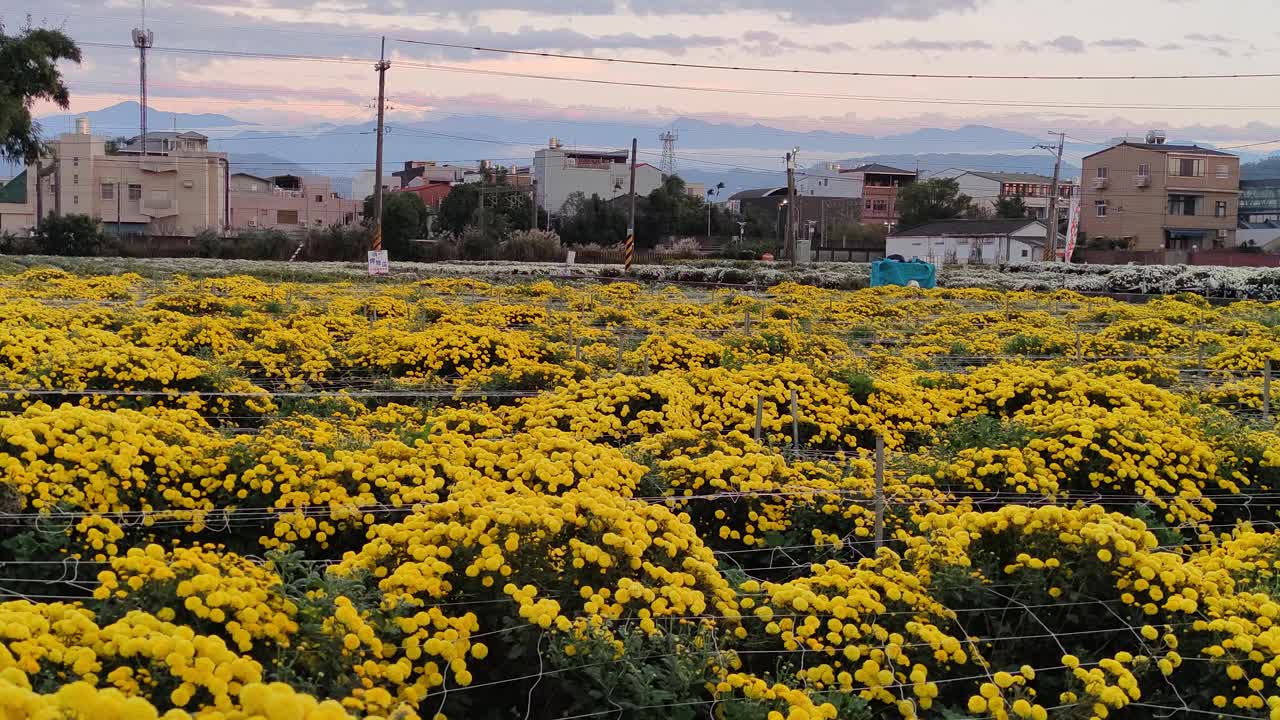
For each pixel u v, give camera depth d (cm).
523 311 2091
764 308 2492
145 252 5169
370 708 396
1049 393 1131
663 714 457
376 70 4356
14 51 3947
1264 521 769
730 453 760
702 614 516
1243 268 4172
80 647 368
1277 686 485
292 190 8775
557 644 473
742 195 10750
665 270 4688
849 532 714
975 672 517
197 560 429
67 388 967
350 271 4059
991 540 582
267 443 673
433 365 1391
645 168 9869
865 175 9606
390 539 527
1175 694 499
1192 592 523
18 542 539
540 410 981
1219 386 1429
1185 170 7331
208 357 1311
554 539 531
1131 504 784
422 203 6606
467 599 504
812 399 1062
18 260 3828
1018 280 4291
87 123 7162
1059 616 540
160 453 643
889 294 3453
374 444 736
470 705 487
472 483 673
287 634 422
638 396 998
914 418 1076
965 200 8475
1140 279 3900
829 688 492
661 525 565
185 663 362
